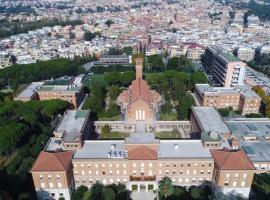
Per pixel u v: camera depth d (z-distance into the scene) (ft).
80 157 424.05
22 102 647.15
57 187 407.03
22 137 563.48
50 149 443.73
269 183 429.79
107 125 603.26
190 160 414.41
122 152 434.71
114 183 437.58
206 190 420.36
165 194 402.31
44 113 634.02
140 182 422.41
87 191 433.89
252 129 557.74
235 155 403.13
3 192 383.04
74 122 528.22
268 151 480.64
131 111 613.52
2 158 526.57
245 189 404.77
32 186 443.32
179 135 602.03
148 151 420.77
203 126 509.35
